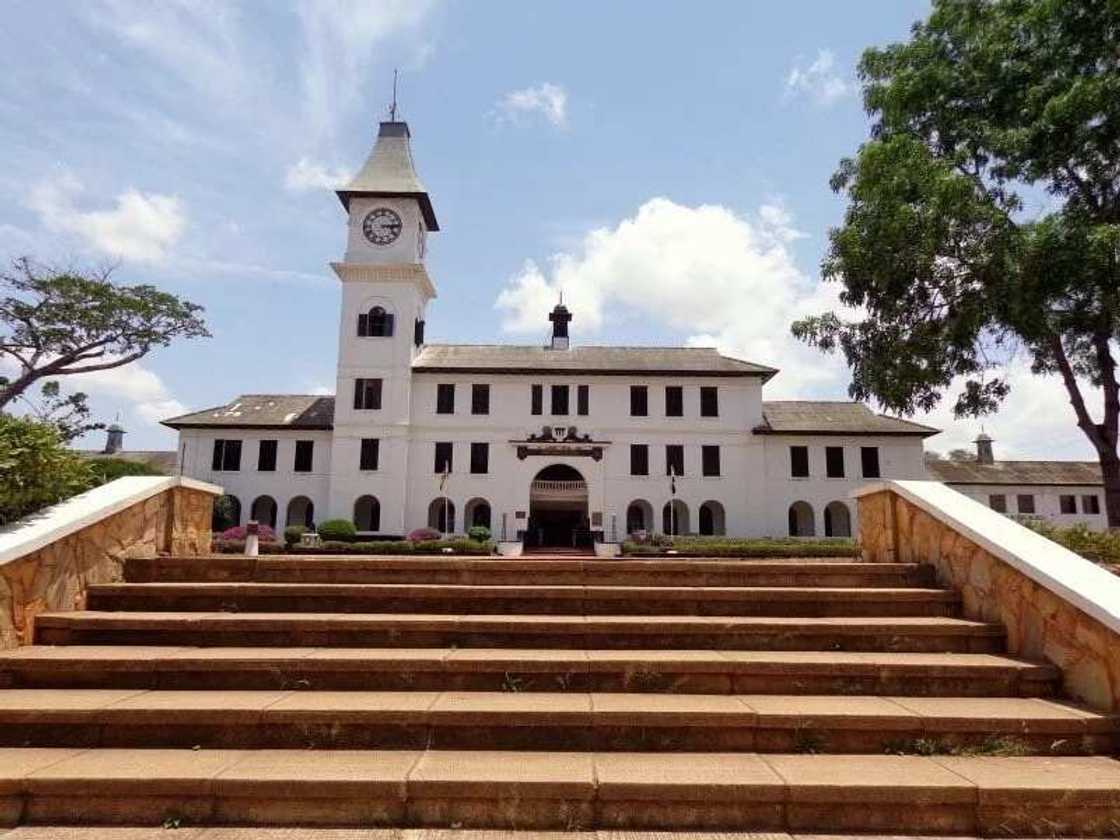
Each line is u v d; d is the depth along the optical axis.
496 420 40.53
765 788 3.93
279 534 40.03
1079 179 14.57
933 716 4.52
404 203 41.94
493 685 5.09
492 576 6.97
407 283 41.06
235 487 40.38
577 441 40.19
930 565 6.95
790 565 6.99
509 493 39.81
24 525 5.93
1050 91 14.04
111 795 3.91
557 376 41.06
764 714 4.52
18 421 6.41
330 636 5.66
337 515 38.72
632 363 42.03
